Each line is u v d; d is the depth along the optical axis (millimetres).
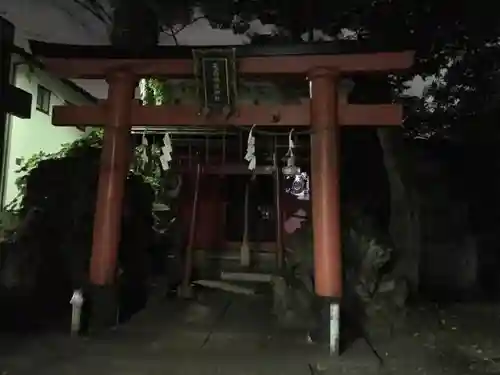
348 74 7836
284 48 7621
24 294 8922
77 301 7684
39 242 9227
